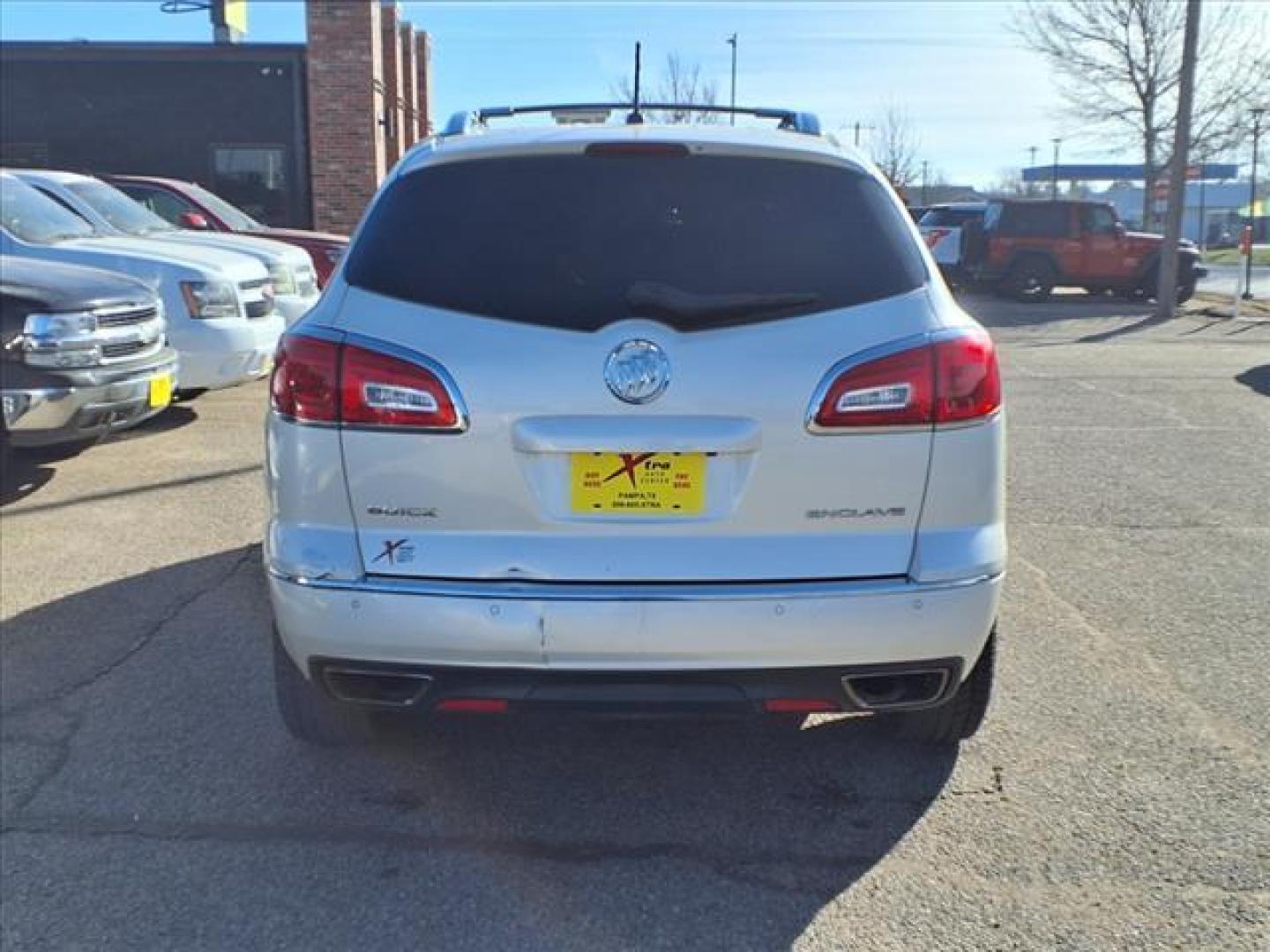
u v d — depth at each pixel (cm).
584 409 272
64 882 288
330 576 279
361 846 307
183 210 1267
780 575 278
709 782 342
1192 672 414
